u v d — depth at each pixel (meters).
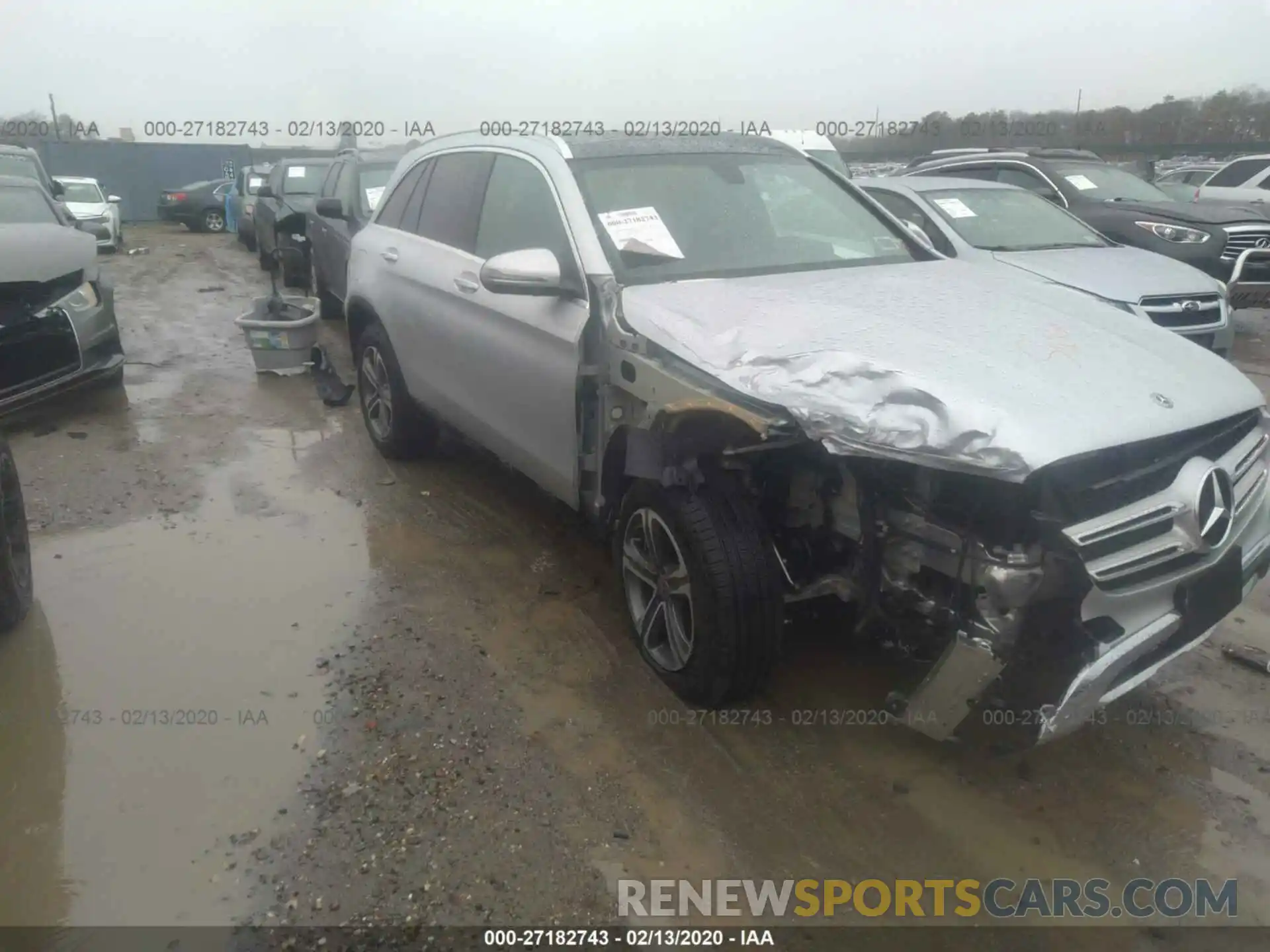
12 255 6.30
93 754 3.21
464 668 3.73
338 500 5.37
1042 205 8.48
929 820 2.96
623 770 3.16
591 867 2.78
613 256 3.76
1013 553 2.59
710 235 4.00
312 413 7.05
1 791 3.05
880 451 2.66
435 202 5.19
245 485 5.58
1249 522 3.03
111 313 7.07
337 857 2.80
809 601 3.66
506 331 4.21
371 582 4.41
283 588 4.35
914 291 3.60
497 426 4.48
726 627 3.15
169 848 2.83
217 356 8.88
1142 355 3.08
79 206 18.22
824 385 2.82
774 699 3.52
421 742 3.29
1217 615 2.94
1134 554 2.64
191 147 30.52
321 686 3.61
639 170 4.17
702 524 3.14
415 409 5.64
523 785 3.09
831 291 3.58
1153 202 10.37
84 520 5.06
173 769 3.15
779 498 3.29
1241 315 11.71
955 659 2.69
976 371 2.81
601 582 4.43
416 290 5.10
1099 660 2.62
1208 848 2.84
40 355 6.34
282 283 13.79
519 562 4.62
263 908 2.63
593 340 3.63
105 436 6.43
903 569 2.87
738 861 2.81
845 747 3.28
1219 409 2.91
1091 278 7.00
